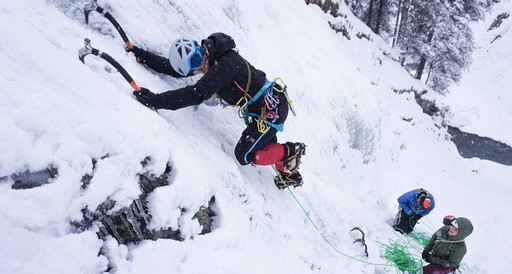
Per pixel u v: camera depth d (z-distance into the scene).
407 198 5.77
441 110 17.19
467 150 24.05
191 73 2.52
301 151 3.03
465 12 18.00
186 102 2.34
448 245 4.43
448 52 17.95
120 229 1.71
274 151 2.86
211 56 2.43
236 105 2.68
